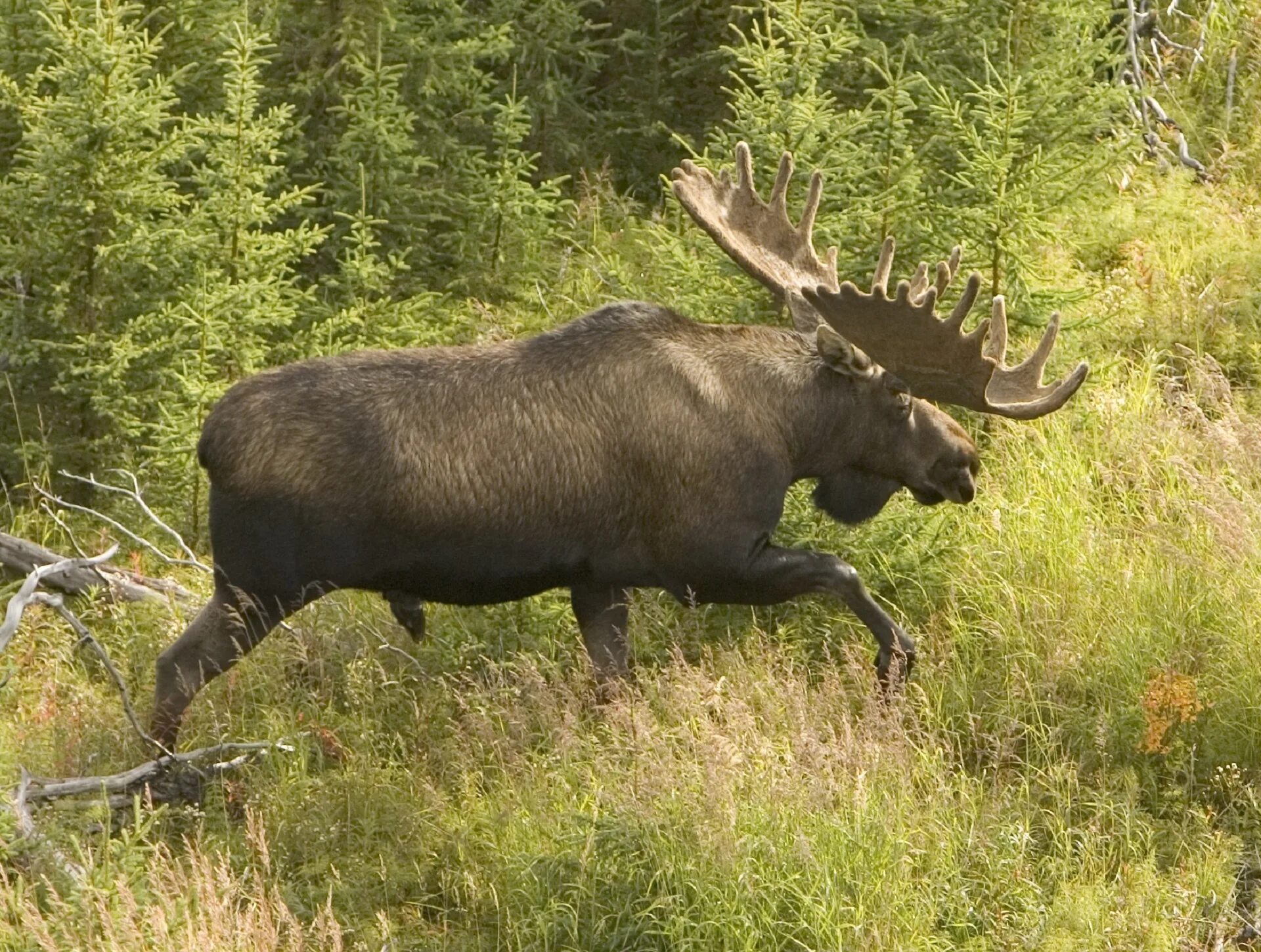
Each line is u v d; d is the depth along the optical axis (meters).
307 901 13.62
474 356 15.09
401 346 20.28
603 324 15.37
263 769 14.95
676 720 15.03
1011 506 17.70
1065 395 15.34
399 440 14.54
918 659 16.05
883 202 18.41
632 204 24.42
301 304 20.98
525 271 22.38
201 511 18.59
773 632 16.92
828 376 15.71
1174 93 27.03
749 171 17.23
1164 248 23.25
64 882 12.73
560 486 14.93
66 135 18.42
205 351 18.53
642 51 24.97
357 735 15.56
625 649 15.92
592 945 12.89
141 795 14.50
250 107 19.36
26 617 17.23
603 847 13.26
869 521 17.28
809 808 13.34
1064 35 21.97
